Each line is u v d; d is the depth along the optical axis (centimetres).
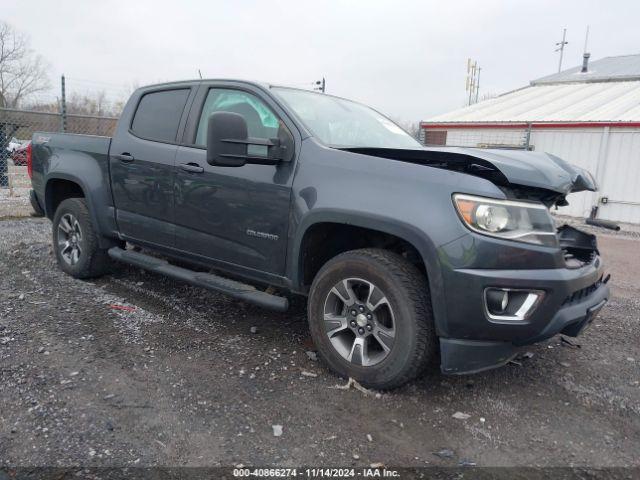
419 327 285
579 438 271
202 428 262
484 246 265
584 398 314
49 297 443
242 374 321
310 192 318
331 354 319
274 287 385
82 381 301
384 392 305
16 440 243
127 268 531
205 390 299
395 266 290
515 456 252
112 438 249
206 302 451
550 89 2081
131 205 441
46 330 371
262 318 419
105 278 505
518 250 268
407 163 296
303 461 240
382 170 298
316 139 334
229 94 388
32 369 311
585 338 416
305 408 285
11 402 274
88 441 246
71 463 229
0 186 1241
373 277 296
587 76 2222
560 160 350
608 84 1977
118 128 459
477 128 1636
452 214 271
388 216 285
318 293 323
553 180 294
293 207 328
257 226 349
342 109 410
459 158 295
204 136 392
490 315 271
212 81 403
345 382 316
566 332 316
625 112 1414
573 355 379
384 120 454
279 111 351
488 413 290
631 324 458
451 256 269
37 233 716
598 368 359
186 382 307
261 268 354
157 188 413
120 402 281
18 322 382
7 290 455
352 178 305
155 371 319
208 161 314
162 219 416
